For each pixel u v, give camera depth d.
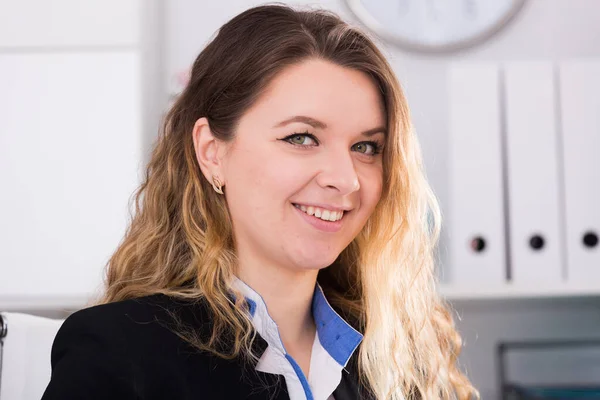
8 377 1.18
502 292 1.93
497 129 2.03
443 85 2.32
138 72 2.09
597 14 2.35
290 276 1.08
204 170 1.08
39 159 2.07
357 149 1.08
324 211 1.02
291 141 1.01
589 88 2.03
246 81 1.03
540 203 2.02
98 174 2.07
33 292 2.05
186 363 0.98
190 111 1.11
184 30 2.33
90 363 0.92
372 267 1.23
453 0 2.32
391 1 2.32
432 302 1.34
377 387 1.18
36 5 2.09
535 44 2.34
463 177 2.02
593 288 1.94
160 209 1.16
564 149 2.02
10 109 2.08
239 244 1.08
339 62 1.03
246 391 1.00
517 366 2.36
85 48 2.09
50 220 2.07
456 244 2.02
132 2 2.10
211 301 1.04
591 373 2.36
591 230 2.01
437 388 1.30
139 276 1.13
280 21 1.05
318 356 1.12
